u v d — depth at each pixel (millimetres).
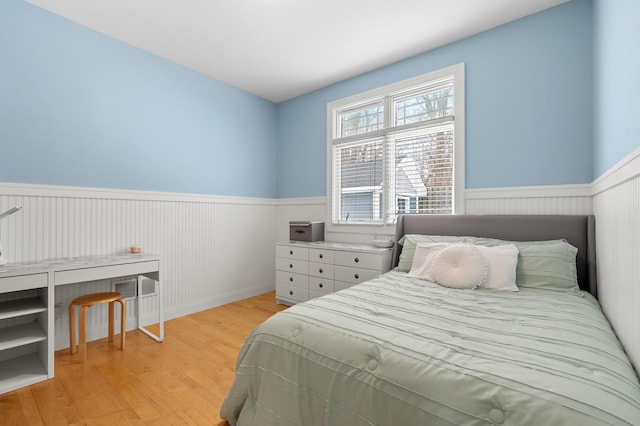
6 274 1796
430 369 940
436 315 1386
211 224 3439
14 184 2160
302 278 3352
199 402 1695
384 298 1657
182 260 3162
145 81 2898
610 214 1579
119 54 2717
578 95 2236
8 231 2139
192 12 2355
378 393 985
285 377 1235
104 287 2615
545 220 2244
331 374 1109
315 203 3834
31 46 2246
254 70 3322
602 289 1801
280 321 1376
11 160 2162
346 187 3627
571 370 883
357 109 3547
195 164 3297
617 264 1415
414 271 2326
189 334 2658
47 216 2309
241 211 3770
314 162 3861
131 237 2773
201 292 3324
